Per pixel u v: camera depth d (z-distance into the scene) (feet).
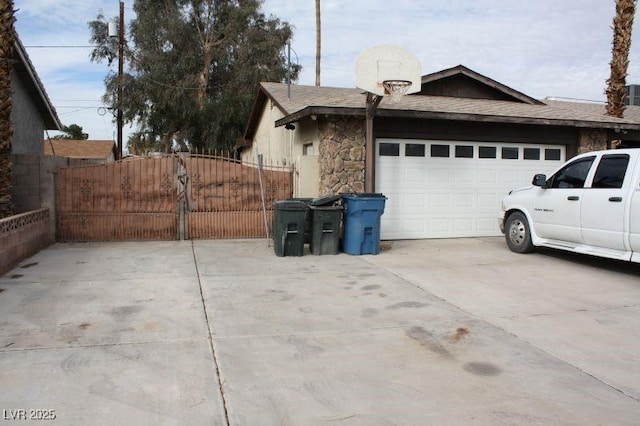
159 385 13.51
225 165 38.42
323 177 36.78
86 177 36.52
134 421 11.69
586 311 20.81
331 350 16.22
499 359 15.66
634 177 26.00
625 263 30.60
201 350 16.02
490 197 41.34
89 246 35.01
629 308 21.30
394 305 21.34
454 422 11.89
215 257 31.40
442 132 39.14
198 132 106.93
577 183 29.48
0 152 30.07
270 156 58.08
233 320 19.07
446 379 14.19
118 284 24.27
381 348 16.44
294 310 20.47
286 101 47.96
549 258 32.14
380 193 36.01
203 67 110.73
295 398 12.94
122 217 37.24
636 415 12.32
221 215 38.55
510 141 41.29
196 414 12.05
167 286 24.02
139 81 99.40
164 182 37.76
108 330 17.72
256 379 13.99
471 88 46.01
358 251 32.68
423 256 32.60
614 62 52.47
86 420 11.68
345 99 39.70
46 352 15.61
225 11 112.88
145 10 108.68
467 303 21.77
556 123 39.47
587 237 28.30
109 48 102.53
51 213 35.86
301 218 31.86
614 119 43.34
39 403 12.42
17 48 39.99
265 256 31.99
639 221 25.31
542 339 17.47
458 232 40.65
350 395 13.16
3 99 30.07
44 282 24.48
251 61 109.19
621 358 15.89
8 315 19.24
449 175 40.16
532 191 32.55
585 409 12.58
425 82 43.86
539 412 12.41
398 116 35.96
